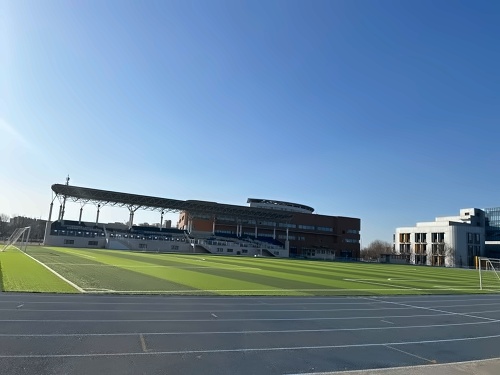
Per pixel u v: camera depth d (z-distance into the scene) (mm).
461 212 155625
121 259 47188
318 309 17000
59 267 30891
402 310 18125
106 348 9102
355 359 9391
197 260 56094
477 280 47344
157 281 24828
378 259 139625
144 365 8062
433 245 138250
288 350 9859
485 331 13922
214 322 12805
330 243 139000
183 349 9398
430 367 8383
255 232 120812
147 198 95500
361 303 19781
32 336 9812
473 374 7906
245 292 21547
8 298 15453
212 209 106312
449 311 18750
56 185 82688
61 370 7508
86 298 16391
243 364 8516
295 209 151125
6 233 122500
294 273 40500
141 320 12477
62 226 90188
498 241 144375
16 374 7184
